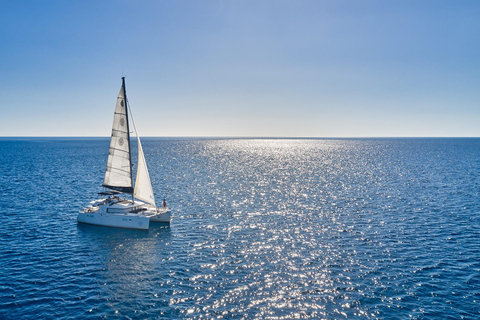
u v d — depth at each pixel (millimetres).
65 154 167750
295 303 23750
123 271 29031
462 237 37875
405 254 32906
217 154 184125
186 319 21672
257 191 67375
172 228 41688
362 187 72062
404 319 21781
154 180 80625
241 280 27297
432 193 63781
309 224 43375
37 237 37750
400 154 178125
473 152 188875
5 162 120188
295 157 164500
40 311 22516
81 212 43188
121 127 41938
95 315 22109
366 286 26266
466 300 24172
